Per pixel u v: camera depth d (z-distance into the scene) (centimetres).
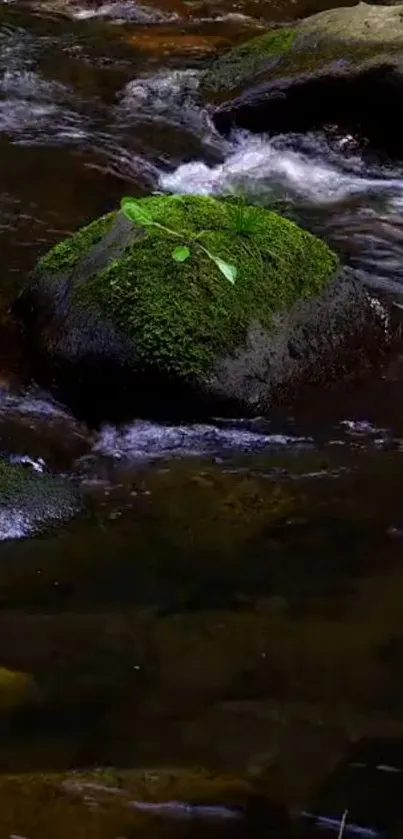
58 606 357
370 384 490
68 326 482
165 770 298
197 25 973
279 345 476
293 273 493
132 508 408
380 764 304
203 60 884
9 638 342
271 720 317
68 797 287
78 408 474
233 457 443
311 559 383
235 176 716
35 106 792
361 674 334
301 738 311
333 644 345
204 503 413
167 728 312
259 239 497
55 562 377
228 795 291
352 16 774
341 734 313
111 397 468
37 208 646
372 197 701
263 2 1033
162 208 503
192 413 460
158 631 348
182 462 439
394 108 715
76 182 684
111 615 354
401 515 409
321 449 450
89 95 814
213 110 771
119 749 304
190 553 384
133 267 477
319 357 486
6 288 552
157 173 710
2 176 684
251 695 325
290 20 993
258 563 380
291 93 740
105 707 319
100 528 396
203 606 358
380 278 595
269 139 756
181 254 459
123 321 465
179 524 400
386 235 652
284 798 292
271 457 443
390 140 731
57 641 342
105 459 441
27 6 995
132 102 801
